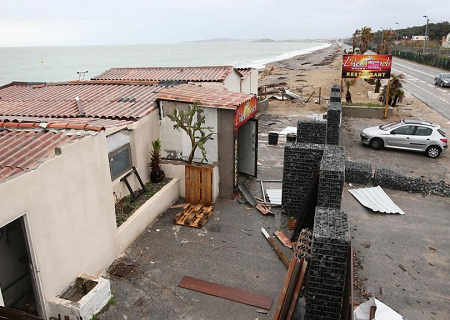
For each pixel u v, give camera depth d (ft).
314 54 471.21
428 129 55.06
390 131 56.90
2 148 23.52
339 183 28.17
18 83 61.77
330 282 18.65
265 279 26.37
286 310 19.95
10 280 22.71
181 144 39.22
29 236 20.08
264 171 47.42
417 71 181.47
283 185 34.30
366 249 30.42
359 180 44.11
